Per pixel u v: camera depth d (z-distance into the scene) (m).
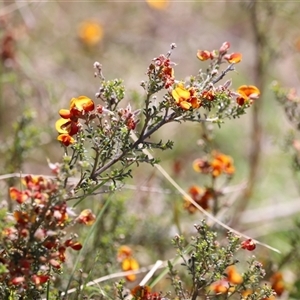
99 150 3.22
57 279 4.18
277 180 7.04
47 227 2.90
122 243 5.19
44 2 8.20
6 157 5.36
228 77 8.40
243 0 6.75
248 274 3.50
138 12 9.34
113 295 4.13
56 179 2.86
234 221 5.98
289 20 7.86
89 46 8.34
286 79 8.30
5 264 2.87
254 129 6.70
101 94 3.22
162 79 3.15
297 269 5.06
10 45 6.69
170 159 7.23
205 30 9.32
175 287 3.62
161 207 6.05
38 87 7.05
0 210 2.93
